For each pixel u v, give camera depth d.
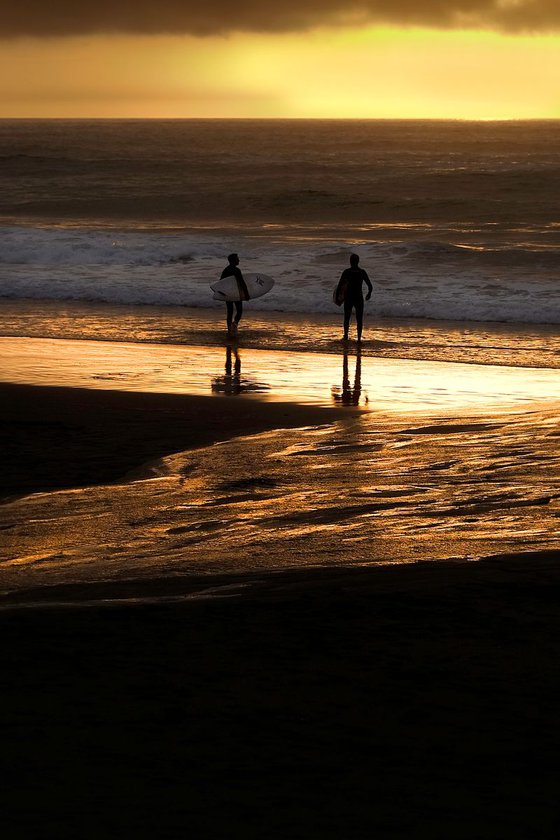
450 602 18.12
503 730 13.02
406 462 38.09
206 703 13.84
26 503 33.62
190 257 121.00
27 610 18.30
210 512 30.80
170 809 11.04
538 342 77.69
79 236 134.62
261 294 82.38
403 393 57.00
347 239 142.75
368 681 14.60
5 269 116.12
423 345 76.69
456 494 31.75
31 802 11.16
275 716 13.41
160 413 51.34
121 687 14.39
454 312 91.44
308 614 17.61
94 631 16.89
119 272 113.25
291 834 10.55
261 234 153.12
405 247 119.31
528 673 14.88
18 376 62.12
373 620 17.25
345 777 11.80
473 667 15.10
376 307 93.25
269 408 52.66
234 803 11.17
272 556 23.61
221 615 17.70
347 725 13.16
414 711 13.58
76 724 13.15
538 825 10.80
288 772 11.90
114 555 25.34
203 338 79.56
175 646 16.08
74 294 102.06
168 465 39.72
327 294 99.25
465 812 11.04
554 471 35.12
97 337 79.88
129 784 11.58
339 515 29.22
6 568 24.47
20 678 14.73
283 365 67.44
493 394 56.41
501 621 17.09
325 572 20.70
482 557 21.67
